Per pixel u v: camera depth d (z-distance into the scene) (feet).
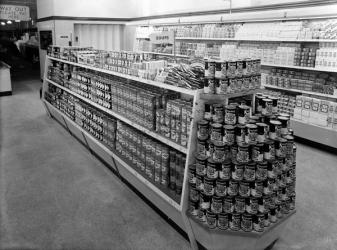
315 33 17.75
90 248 9.42
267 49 20.52
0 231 10.21
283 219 8.96
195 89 8.72
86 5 36.27
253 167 7.96
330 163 15.85
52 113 23.50
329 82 17.85
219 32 24.00
